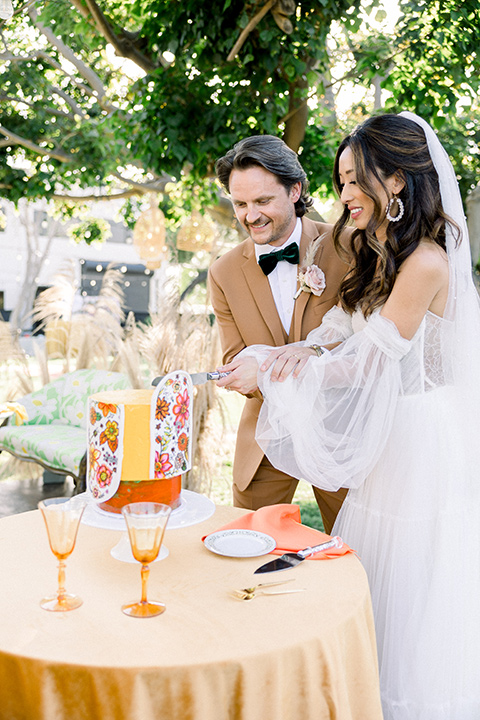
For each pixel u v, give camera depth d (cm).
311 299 238
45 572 151
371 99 683
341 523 208
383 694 185
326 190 646
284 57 444
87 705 115
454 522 187
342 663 130
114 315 555
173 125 487
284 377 194
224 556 162
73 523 132
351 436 192
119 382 475
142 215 781
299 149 560
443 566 185
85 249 2283
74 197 808
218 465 450
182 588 145
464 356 187
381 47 507
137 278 2394
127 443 164
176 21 449
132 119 518
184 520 167
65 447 427
